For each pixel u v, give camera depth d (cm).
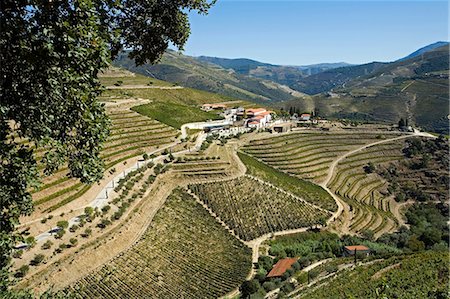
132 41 1622
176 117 14738
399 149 15638
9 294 1473
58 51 1073
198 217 8150
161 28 1638
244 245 7944
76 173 1326
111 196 7262
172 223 7419
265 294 6088
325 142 15575
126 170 8906
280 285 6412
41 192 6338
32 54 1048
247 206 9388
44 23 1073
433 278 5028
